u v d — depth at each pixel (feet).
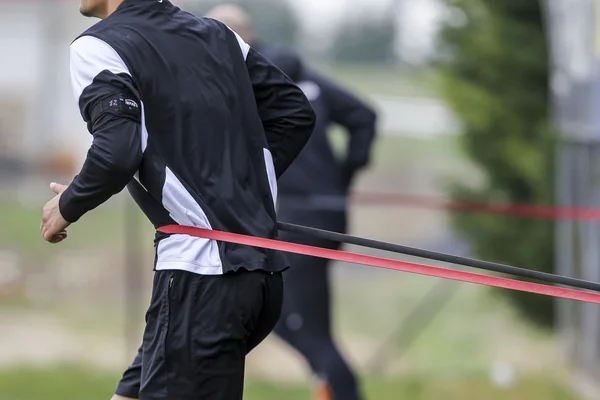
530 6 100.22
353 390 68.49
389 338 110.83
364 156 73.05
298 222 69.97
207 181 38.50
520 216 100.68
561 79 91.76
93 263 147.13
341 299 135.74
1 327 111.75
